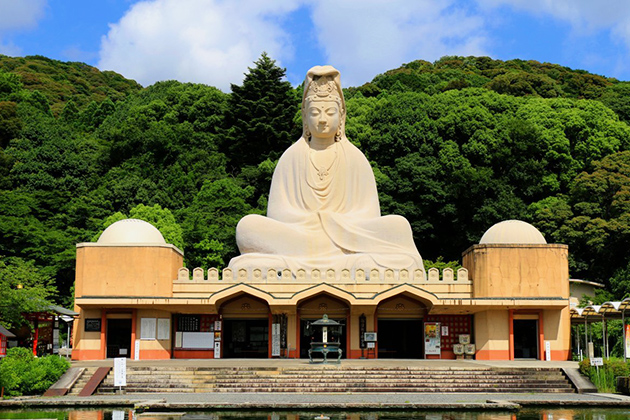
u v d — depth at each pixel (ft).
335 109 134.62
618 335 130.11
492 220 196.54
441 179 203.72
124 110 265.95
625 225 175.52
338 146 136.56
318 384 88.22
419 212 198.80
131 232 122.42
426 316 120.06
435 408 73.41
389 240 126.52
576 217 182.60
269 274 119.96
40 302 108.27
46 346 123.95
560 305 114.83
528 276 117.80
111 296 115.85
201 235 181.47
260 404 73.46
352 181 134.51
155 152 223.92
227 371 91.50
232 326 123.34
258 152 234.79
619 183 184.85
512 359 115.65
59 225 191.52
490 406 73.56
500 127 207.62
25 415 69.72
